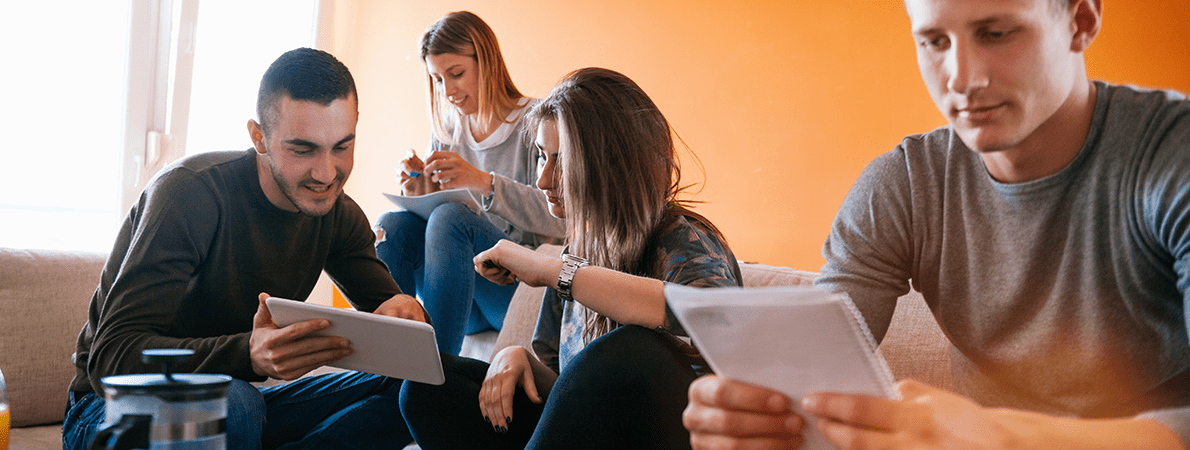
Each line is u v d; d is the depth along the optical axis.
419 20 3.86
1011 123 0.84
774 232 2.67
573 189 1.29
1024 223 0.97
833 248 1.14
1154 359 0.92
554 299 1.54
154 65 3.36
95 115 3.34
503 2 3.56
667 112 2.98
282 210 1.48
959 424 0.61
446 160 2.18
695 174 2.90
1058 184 0.93
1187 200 0.81
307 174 1.42
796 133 2.62
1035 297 0.98
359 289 1.65
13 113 3.20
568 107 1.28
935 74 0.87
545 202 2.21
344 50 4.20
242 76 3.80
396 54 3.96
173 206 1.36
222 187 1.42
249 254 1.46
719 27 2.83
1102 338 0.93
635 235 1.26
